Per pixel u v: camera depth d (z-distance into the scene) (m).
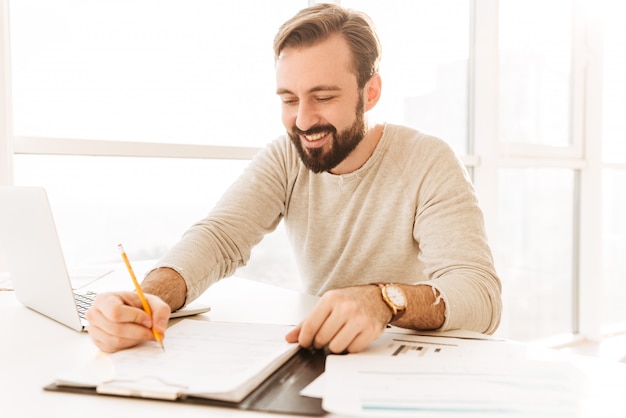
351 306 0.70
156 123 1.90
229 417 0.52
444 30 2.65
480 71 2.69
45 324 0.90
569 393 0.55
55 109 1.70
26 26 1.63
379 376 0.60
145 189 1.88
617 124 3.18
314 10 1.13
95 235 1.80
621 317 3.32
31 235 0.85
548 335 3.11
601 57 3.05
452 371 0.62
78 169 1.75
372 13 2.36
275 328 0.81
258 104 2.11
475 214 1.08
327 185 1.28
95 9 1.76
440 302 0.82
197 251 1.06
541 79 2.92
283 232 2.16
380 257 1.24
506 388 0.57
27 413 0.54
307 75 1.06
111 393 0.57
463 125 2.78
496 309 0.91
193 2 1.96
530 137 2.90
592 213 3.12
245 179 1.29
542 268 3.05
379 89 1.20
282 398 0.56
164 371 0.61
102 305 0.72
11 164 1.56
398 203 1.20
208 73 2.00
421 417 0.50
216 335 0.77
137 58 1.85
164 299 0.90
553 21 2.95
